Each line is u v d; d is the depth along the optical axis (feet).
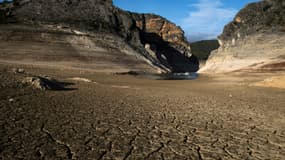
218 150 21.63
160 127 27.96
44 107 33.55
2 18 188.75
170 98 52.54
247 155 20.75
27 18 197.98
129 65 211.20
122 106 39.34
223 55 211.41
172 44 438.81
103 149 20.27
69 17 221.87
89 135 23.49
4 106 31.58
